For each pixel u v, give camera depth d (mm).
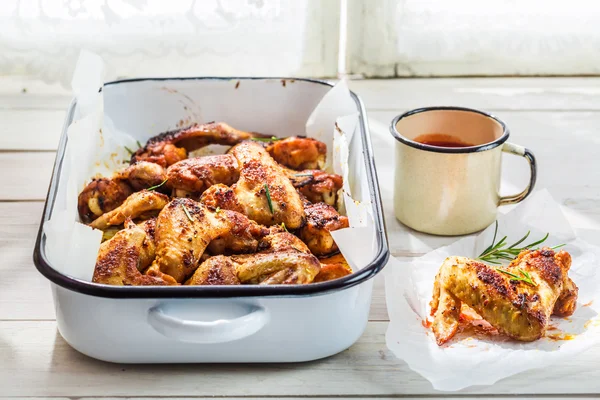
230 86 898
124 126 895
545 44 1135
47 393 655
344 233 690
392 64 1145
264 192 752
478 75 1152
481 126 843
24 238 817
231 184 793
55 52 1098
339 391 660
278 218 750
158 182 792
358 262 691
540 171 929
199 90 896
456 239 817
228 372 670
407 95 1095
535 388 662
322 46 1128
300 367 676
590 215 854
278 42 1126
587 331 697
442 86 1123
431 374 662
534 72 1151
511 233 802
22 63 1100
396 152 818
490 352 679
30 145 972
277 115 911
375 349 694
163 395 652
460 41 1133
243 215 731
